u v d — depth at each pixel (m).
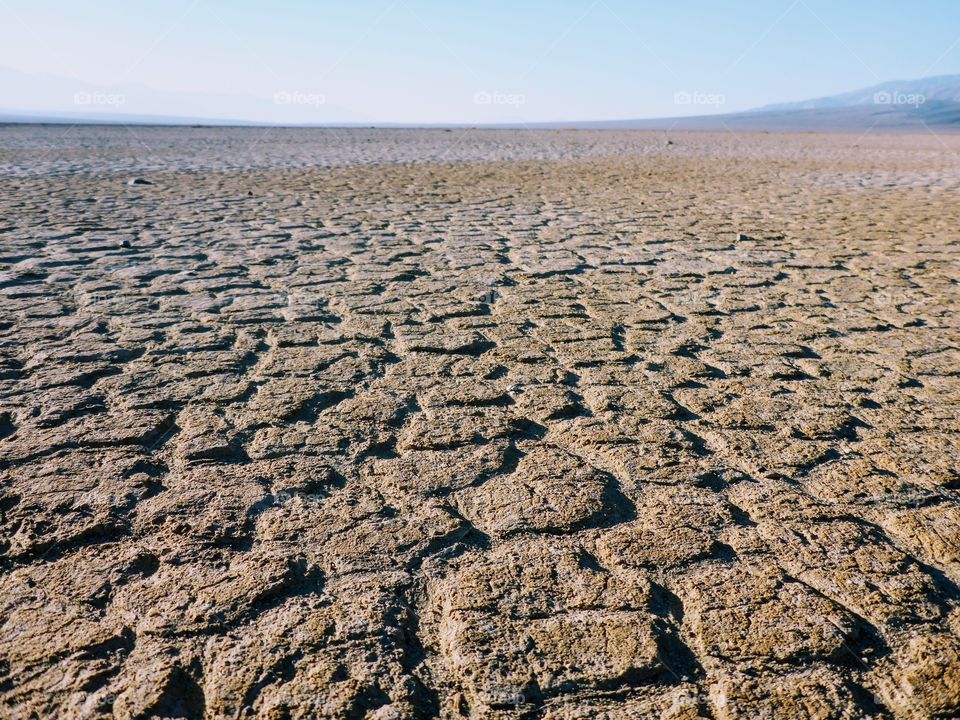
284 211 10.49
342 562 2.48
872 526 2.72
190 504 2.80
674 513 2.79
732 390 4.05
